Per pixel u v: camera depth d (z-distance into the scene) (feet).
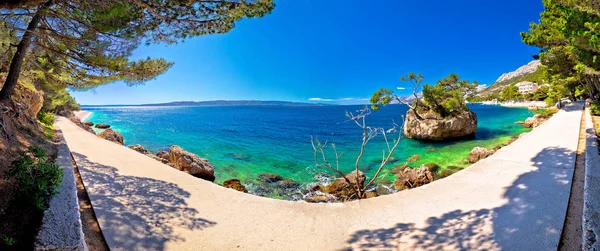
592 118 48.78
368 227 14.43
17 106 30.58
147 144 78.07
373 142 82.74
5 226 11.28
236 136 101.09
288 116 267.59
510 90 320.70
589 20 27.53
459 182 20.11
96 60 24.73
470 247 11.65
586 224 11.25
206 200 18.43
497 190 17.90
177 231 13.98
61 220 11.45
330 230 14.32
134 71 27.02
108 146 37.47
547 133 37.60
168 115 291.79
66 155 25.18
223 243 13.05
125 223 14.24
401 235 13.29
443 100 87.35
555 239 11.54
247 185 39.83
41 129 37.83
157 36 24.21
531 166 22.52
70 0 18.31
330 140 88.02
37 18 22.30
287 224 15.05
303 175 45.44
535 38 47.91
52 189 13.99
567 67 65.72
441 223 14.14
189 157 39.70
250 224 15.03
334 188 35.24
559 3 31.42
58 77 34.40
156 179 22.65
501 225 13.19
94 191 18.67
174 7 20.43
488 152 48.98
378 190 36.42
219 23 23.67
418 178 36.78
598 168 17.80
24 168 14.89
